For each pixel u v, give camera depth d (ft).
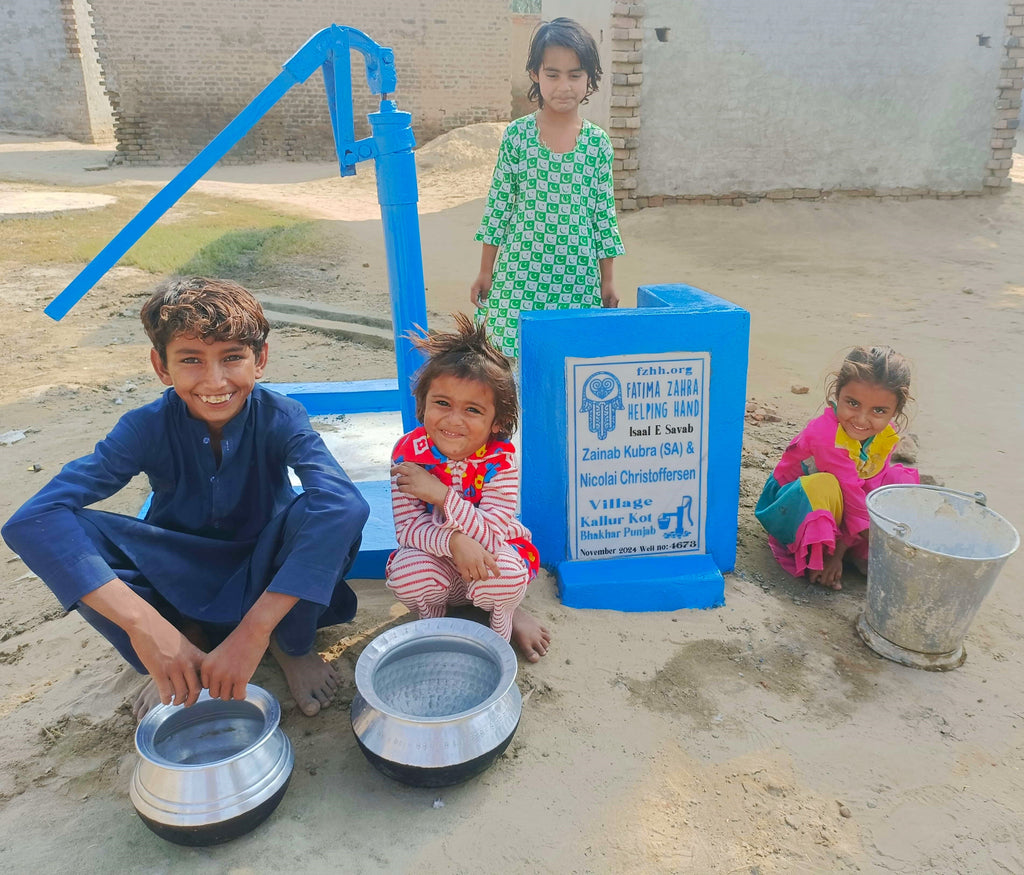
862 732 7.66
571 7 43.60
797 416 15.79
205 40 64.23
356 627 8.91
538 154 12.03
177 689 6.41
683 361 9.11
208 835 6.11
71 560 6.45
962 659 8.71
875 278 28.68
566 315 8.91
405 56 68.33
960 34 38.06
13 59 74.95
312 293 25.16
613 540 9.65
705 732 7.60
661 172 38.60
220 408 7.20
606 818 6.64
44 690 8.14
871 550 8.87
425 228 39.19
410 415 10.71
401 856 6.27
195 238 31.78
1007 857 6.42
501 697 6.73
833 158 39.29
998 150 39.99
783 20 36.96
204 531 7.90
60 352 19.15
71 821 6.58
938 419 15.33
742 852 6.40
